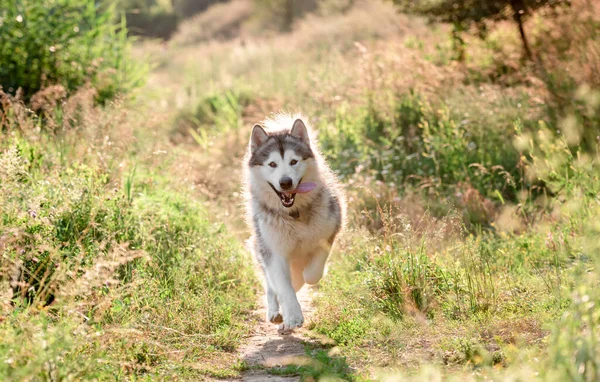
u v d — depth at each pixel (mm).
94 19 18812
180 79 32906
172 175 12961
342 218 8398
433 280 7906
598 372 4117
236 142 18656
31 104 14484
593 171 10617
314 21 35219
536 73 15906
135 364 5980
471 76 17938
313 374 5867
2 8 17344
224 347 7188
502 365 5484
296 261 8227
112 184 10258
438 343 6430
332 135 17062
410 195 13047
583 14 16891
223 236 10984
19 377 4578
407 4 18094
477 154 14312
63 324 5613
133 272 8039
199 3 60000
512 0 17000
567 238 9312
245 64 30562
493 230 11766
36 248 7379
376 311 7551
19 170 8352
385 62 19688
